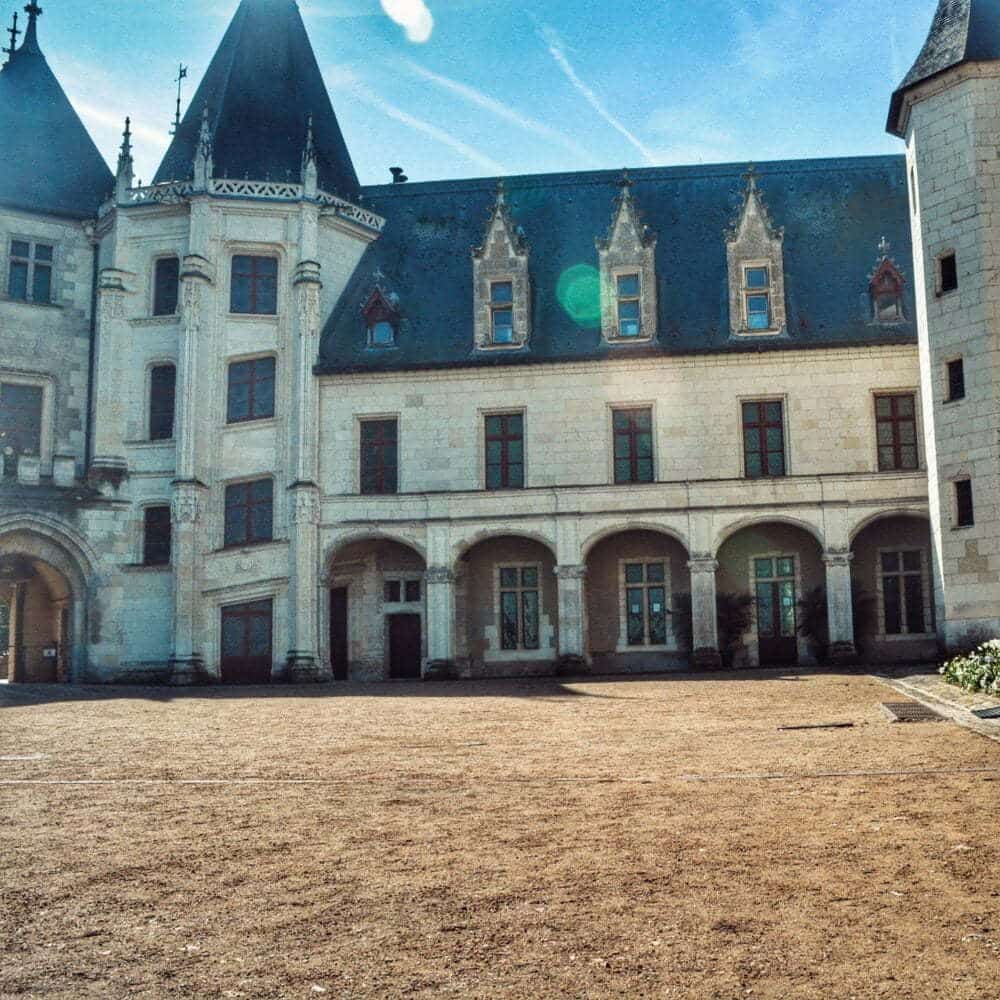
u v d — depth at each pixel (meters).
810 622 36.47
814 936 7.19
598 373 37.97
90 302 41.69
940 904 7.77
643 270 38.72
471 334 39.56
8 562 39.38
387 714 22.31
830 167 42.72
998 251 29.91
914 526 36.69
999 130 30.39
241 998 6.31
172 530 37.91
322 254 40.66
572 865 9.02
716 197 42.50
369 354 39.38
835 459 36.59
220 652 37.84
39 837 10.27
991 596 29.09
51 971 6.76
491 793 12.37
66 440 40.62
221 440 39.00
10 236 40.84
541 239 42.06
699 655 35.78
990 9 31.22
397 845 9.84
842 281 38.88
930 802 11.01
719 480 36.47
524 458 38.00
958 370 30.56
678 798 11.74
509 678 35.84
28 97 43.38
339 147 43.69
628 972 6.61
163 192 40.22
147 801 12.10
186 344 38.53
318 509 37.97
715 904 7.90
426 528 37.53
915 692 22.97
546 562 38.28
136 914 7.89
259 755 15.87
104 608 38.28
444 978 6.57
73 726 20.22
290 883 8.64
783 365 37.19
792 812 10.82
